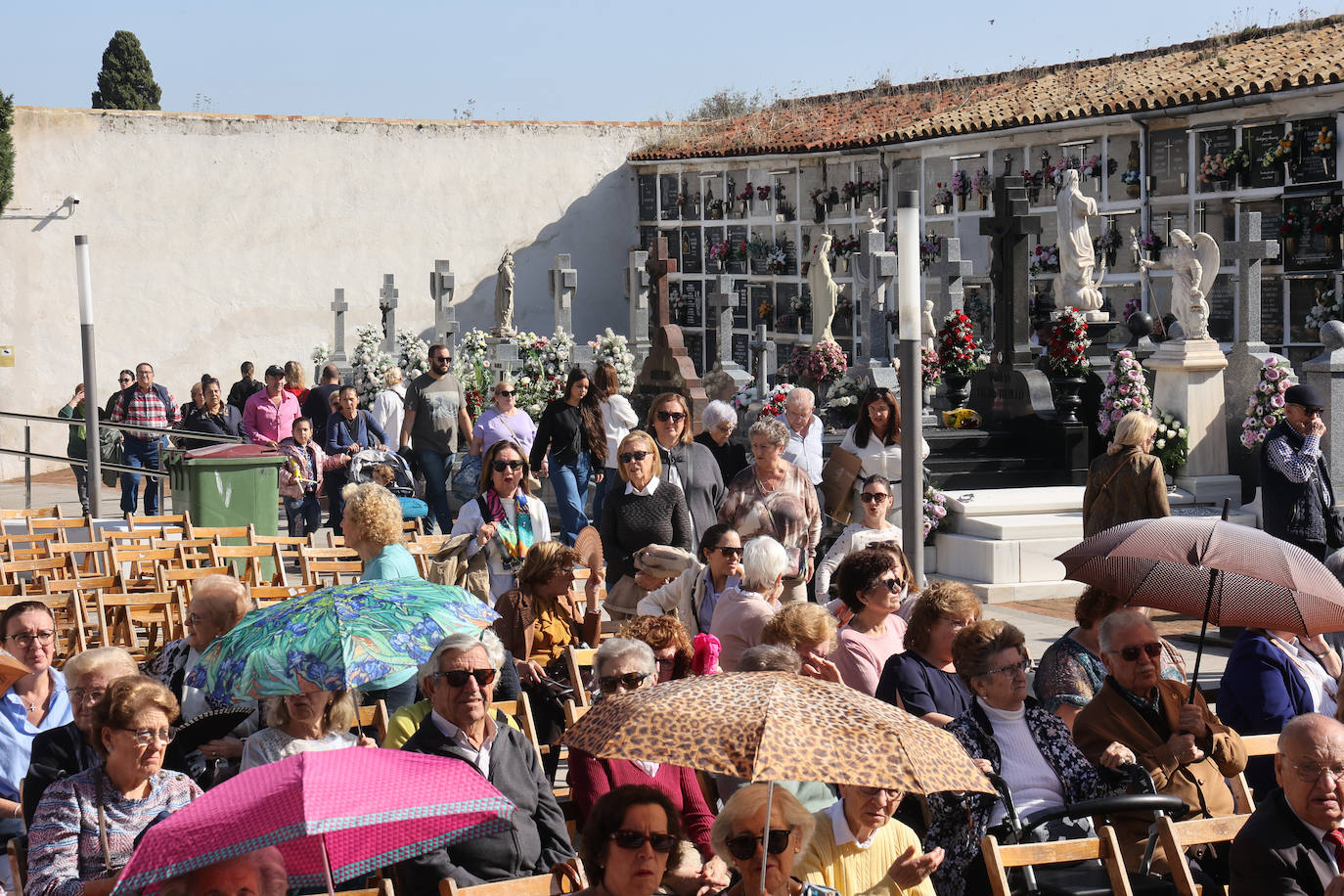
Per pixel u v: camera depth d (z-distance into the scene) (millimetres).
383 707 7105
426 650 6207
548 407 14617
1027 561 14617
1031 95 27234
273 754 6016
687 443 11344
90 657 6027
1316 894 5203
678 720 4387
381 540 8117
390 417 19422
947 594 6676
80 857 5406
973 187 27047
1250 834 5309
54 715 7188
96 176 32031
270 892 4051
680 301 35469
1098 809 5559
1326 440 15242
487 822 4617
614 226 37062
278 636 6137
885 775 4184
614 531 10039
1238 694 7164
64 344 31844
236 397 26000
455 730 5855
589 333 36969
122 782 5453
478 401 23125
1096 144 24656
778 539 9914
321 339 34625
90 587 10969
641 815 4508
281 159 33906
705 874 5270
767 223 32656
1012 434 18188
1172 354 16422
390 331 30125
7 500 26109
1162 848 5531
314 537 18781
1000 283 18703
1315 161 20984
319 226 34406
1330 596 6504
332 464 17156
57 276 31797
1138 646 6359
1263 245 16375
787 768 4133
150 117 32469
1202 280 16672
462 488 15852
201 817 3965
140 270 32625
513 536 9664
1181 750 6234
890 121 30344
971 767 4449
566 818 6438
